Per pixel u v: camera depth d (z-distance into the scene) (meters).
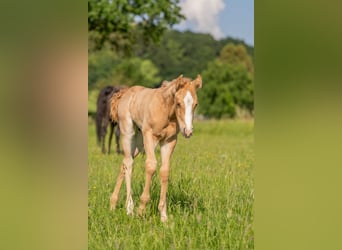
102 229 5.41
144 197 6.07
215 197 6.31
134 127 6.64
